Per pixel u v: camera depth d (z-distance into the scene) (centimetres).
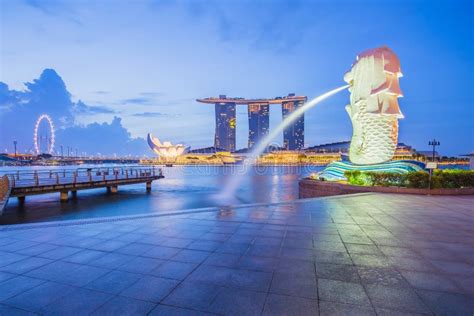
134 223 784
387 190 1469
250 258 516
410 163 1769
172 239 637
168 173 8512
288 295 380
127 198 2666
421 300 363
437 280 421
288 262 495
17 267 486
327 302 361
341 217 855
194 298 375
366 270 459
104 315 340
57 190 2308
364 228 726
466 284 408
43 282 429
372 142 1991
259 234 673
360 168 1938
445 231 696
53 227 746
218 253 543
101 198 2647
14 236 667
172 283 420
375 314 333
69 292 397
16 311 352
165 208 2141
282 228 728
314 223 780
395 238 638
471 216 873
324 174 2222
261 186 3962
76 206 2197
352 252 545
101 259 519
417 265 480
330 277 434
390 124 1970
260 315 334
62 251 564
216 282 421
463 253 538
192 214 898
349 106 2180
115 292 395
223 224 770
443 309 342
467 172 1526
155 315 338
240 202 2452
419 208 1009
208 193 3122
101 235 672
